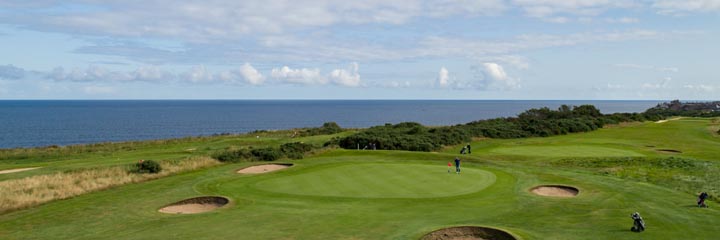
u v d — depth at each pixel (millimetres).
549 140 58938
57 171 33875
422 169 34062
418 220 20641
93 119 186250
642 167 34625
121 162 39688
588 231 18672
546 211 22031
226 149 50469
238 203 24500
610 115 90062
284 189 27719
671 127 75188
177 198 26203
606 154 44344
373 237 18344
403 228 19422
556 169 34500
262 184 29391
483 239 18484
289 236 18641
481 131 62938
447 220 20578
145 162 34562
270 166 38406
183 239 18500
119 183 30734
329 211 22438
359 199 24781
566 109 91312
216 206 25062
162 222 21156
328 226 19922
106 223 21219
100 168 34594
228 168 37000
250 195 26359
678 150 47344
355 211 22375
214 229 19797
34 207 24594
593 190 26453
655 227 19016
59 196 26688
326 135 72562
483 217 21062
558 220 20422
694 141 56812
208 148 55000
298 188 27938
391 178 30609
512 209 22500
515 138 62531
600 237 17859
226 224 20516
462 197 25000
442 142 53875
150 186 29828
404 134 57188
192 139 68875
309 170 34750
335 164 37531
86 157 47125
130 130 130750
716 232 18266
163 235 19109
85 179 30781
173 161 38406
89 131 125562
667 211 21500
